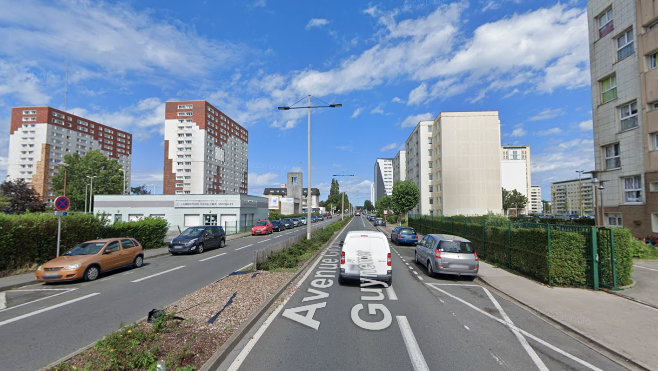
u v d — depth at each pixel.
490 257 14.01
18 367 4.36
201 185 87.19
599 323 6.11
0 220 11.21
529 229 10.55
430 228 27.64
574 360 4.63
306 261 13.34
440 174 51.19
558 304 7.40
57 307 7.40
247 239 27.78
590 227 8.95
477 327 5.98
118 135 109.69
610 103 20.03
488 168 48.66
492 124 49.06
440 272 10.34
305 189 101.50
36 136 85.75
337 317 6.41
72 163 61.59
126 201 39.41
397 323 6.09
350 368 4.22
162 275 11.42
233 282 9.19
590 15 21.66
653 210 17.17
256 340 5.16
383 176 146.75
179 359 4.02
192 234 18.58
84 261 10.39
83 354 4.39
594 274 8.78
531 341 5.32
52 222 13.25
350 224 57.47
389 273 9.27
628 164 18.73
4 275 11.14
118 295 8.51
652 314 6.64
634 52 18.38
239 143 110.94
